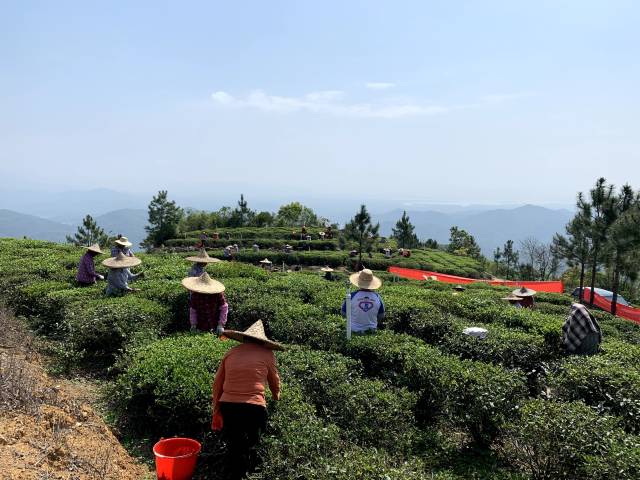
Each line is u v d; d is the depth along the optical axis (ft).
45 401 19.76
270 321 35.47
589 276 149.07
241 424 17.80
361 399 21.71
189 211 285.84
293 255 181.27
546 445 18.07
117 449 19.01
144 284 43.60
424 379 24.12
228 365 18.70
